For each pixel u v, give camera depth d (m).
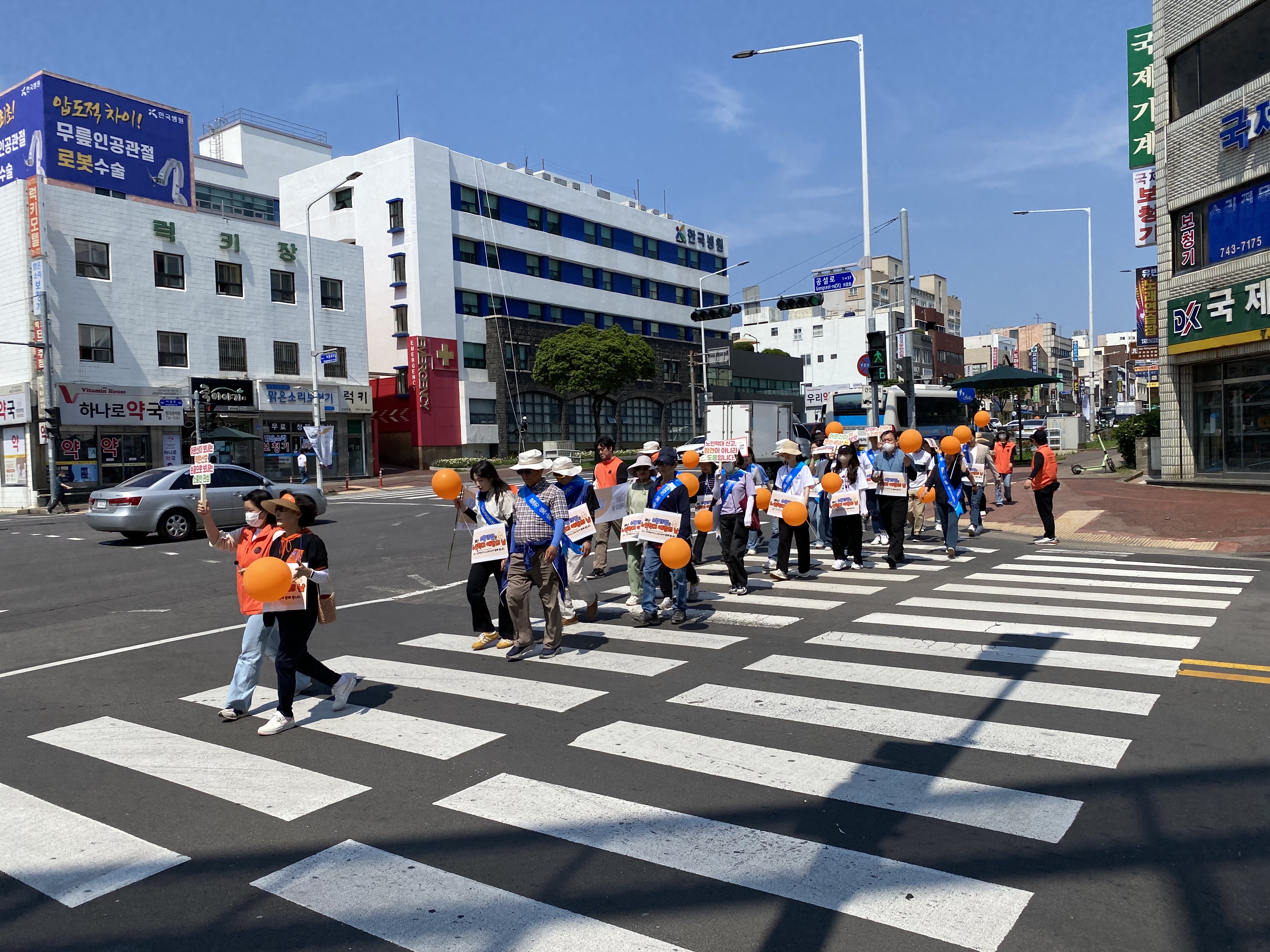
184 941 3.24
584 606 9.16
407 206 44.75
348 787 4.66
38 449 30.41
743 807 4.23
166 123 36.81
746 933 3.15
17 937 3.30
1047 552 13.28
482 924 3.27
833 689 6.17
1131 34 22.64
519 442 49.41
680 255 63.81
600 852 3.82
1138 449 25.89
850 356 86.62
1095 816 4.02
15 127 34.16
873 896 3.38
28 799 4.62
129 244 32.84
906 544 14.46
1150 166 22.50
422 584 11.89
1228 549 12.82
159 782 4.83
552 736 5.38
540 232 52.06
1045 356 112.19
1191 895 3.33
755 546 14.67
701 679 6.56
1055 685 6.07
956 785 4.41
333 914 3.38
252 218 53.53
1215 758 4.65
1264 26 17.64
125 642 8.70
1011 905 3.28
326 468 39.00
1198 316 19.44
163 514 17.28
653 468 9.71
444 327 46.00
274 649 6.08
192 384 34.50
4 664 7.85
